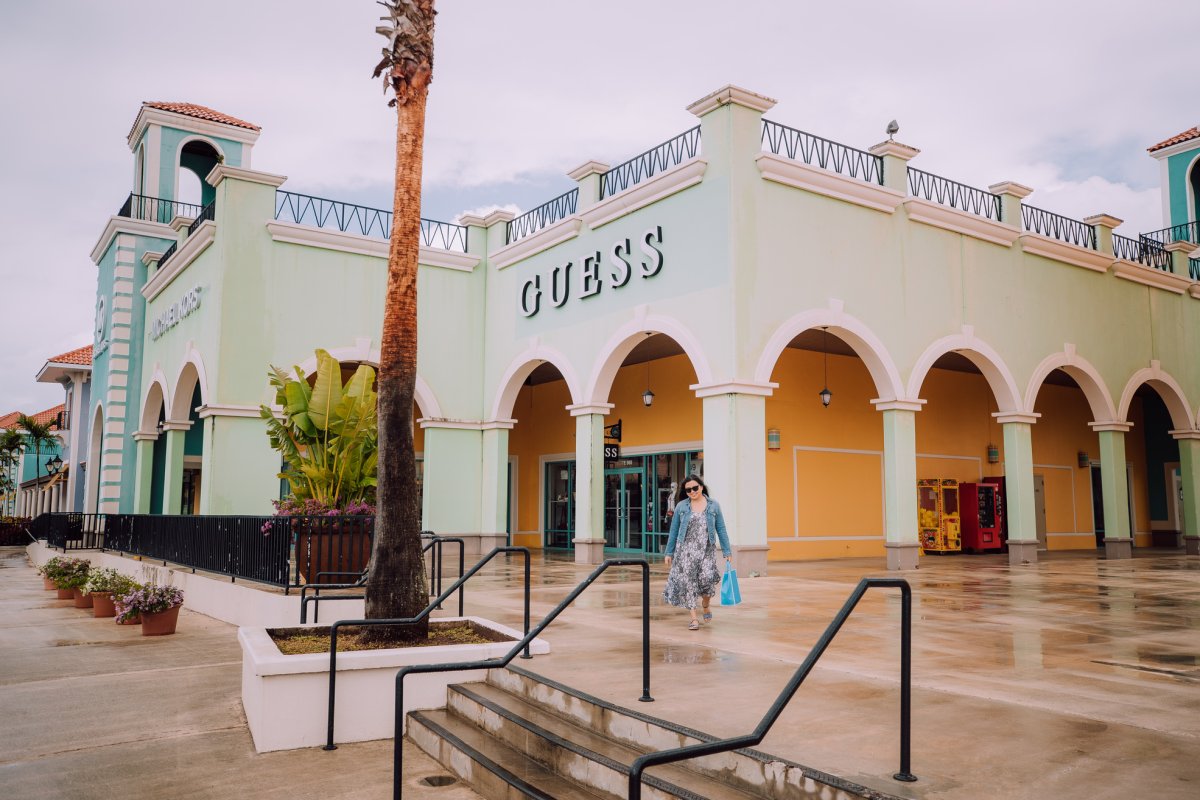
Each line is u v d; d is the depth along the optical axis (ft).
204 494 51.44
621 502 67.46
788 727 14.47
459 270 61.46
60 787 16.26
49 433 129.29
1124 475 60.49
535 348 56.49
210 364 52.65
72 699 23.29
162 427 71.10
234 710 22.06
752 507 42.01
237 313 52.24
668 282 46.21
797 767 12.26
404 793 15.98
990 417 71.56
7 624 38.99
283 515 34.35
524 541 75.82
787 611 30.09
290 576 36.22
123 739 19.45
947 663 20.21
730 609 30.66
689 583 25.89
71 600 49.52
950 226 52.24
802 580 41.47
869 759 12.67
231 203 52.70
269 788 16.25
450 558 57.11
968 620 27.73
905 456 47.96
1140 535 81.51
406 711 20.03
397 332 23.86
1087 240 61.98
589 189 52.60
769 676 18.84
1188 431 65.67
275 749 18.63
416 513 23.50
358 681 19.63
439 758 18.03
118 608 35.91
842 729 14.33
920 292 50.39
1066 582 41.14
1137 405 83.35
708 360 43.32
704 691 17.35
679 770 14.16
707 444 43.09
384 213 58.44
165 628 34.63
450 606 32.09
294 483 40.06
